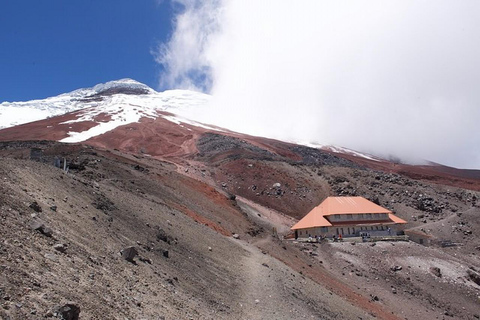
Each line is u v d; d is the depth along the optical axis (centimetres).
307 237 7219
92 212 2536
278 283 3156
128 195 3709
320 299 3353
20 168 2570
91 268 1634
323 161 14162
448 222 9206
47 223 1830
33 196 2125
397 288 5194
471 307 5028
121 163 6350
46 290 1204
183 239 3241
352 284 5050
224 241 3981
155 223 3206
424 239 7506
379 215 7662
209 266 2955
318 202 9875
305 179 10744
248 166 10794
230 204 6969
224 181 10050
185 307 1911
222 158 11425
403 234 7462
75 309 1130
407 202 10162
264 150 13188
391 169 15388
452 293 5262
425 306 4859
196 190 6656
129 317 1388
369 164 15675
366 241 6612
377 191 10594
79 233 2002
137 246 2438
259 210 8425
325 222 7250
